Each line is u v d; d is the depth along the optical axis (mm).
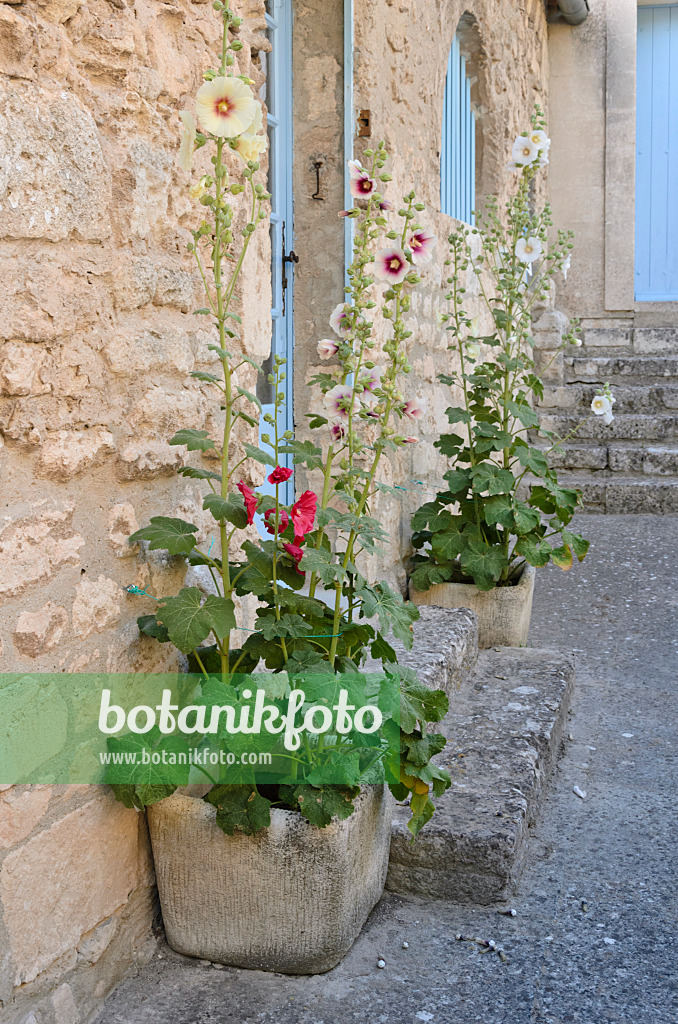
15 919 1633
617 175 7809
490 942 2152
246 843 1943
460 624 3494
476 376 3977
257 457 1987
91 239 1802
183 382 2139
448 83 5242
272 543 2035
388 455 3926
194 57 2148
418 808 2146
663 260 8625
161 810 1987
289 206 3766
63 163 1696
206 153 2227
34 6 1639
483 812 2438
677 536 5738
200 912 2012
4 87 1564
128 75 1896
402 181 4047
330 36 3646
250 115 1824
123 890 1975
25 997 1669
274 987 1982
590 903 2320
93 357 1810
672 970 2064
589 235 7914
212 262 2270
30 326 1620
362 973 2039
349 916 2057
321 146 3717
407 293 4020
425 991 1985
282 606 2027
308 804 1897
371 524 2121
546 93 7816
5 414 1583
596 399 4105
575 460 6805
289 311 3826
